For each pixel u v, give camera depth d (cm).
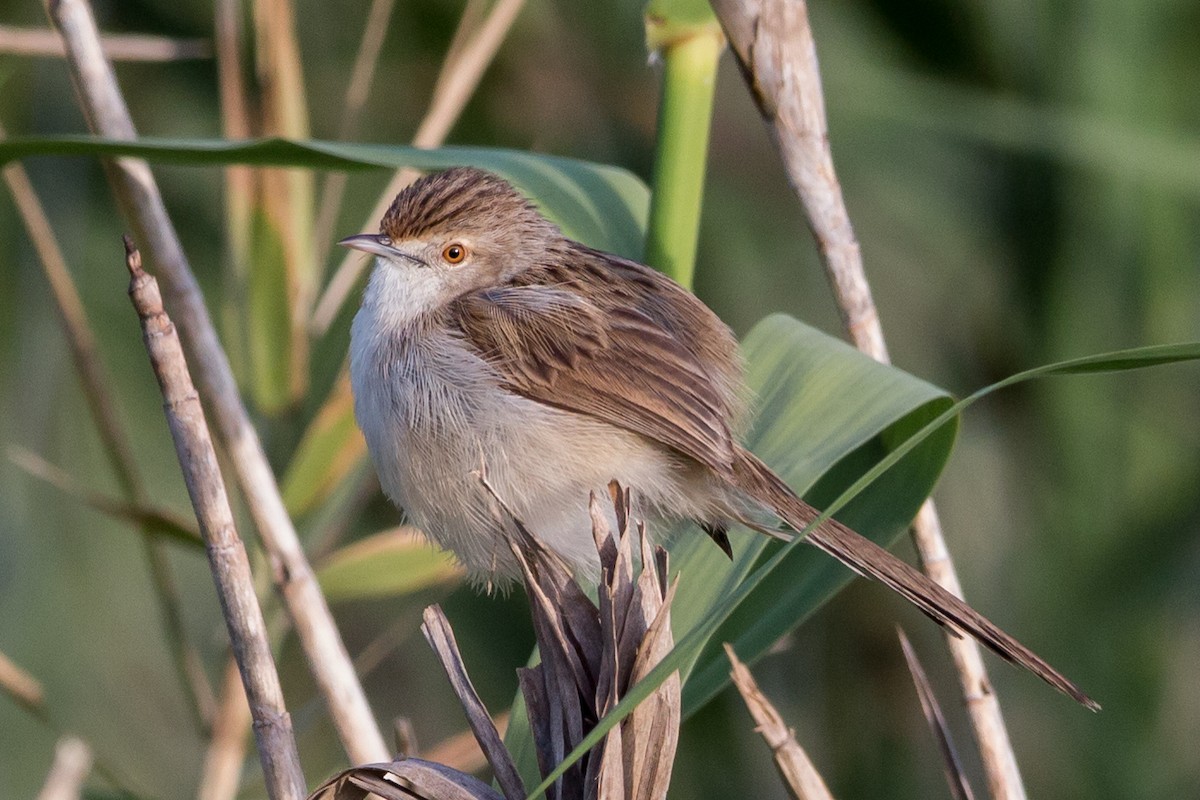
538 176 774
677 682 463
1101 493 1210
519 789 477
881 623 1298
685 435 695
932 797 1267
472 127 1309
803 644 1298
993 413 1307
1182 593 1208
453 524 739
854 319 704
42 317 1287
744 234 1329
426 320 757
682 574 698
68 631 1409
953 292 1291
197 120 1309
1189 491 1198
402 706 1389
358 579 884
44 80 1288
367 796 492
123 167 701
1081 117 1139
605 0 1291
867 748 1278
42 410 1289
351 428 885
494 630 1326
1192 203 1188
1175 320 1198
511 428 716
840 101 1226
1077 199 1202
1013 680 1251
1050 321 1227
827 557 700
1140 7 1133
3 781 1353
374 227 958
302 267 917
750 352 724
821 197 688
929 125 1186
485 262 783
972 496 1317
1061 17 1146
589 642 477
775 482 663
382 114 1316
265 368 912
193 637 1452
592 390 718
